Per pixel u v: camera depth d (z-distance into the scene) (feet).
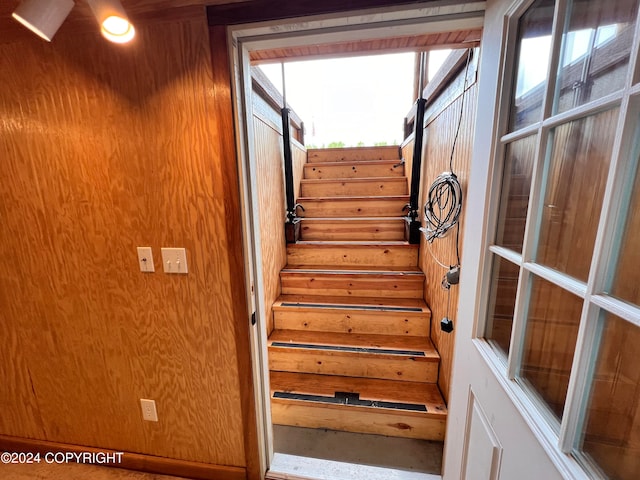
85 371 4.21
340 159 11.12
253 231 3.61
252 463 4.23
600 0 1.75
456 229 4.81
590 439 1.76
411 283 7.20
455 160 5.06
